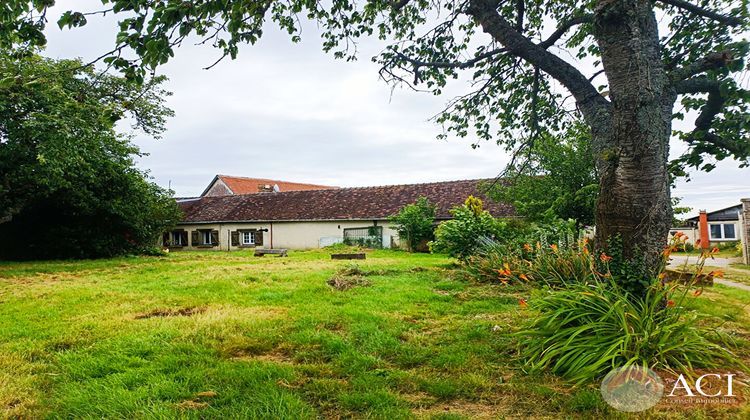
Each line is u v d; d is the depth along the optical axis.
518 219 15.81
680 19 5.48
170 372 3.77
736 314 6.06
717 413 2.83
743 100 4.00
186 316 6.18
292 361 4.12
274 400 3.10
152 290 8.84
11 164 14.88
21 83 3.69
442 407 3.07
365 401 3.12
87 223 20.08
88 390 3.40
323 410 3.04
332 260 17.53
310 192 33.28
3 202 16.70
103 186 19.95
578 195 13.28
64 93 12.35
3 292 8.88
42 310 6.71
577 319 3.97
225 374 3.65
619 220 4.20
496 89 6.89
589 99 4.77
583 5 6.04
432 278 10.21
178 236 34.56
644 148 4.04
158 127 18.98
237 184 45.25
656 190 4.09
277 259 18.83
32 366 4.00
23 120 13.02
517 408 3.03
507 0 6.35
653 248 4.10
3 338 5.03
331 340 4.59
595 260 4.51
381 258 18.58
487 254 10.43
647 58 4.08
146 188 21.75
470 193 26.97
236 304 7.10
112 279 11.15
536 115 6.90
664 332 3.56
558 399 3.10
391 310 6.38
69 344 4.77
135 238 22.12
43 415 3.03
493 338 4.65
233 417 2.87
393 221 25.31
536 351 3.91
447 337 4.77
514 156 6.96
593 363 3.42
